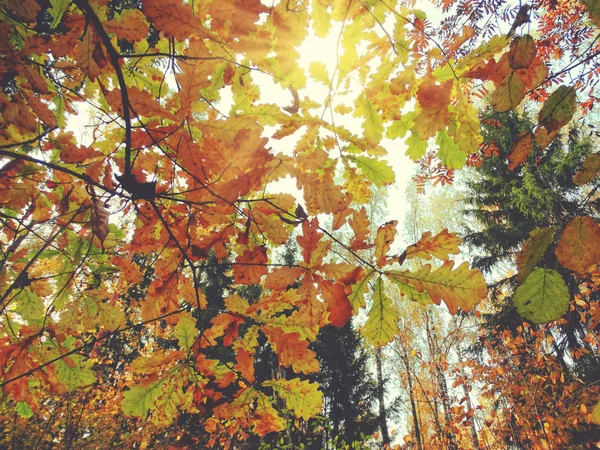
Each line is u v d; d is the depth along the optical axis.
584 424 5.63
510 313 7.77
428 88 0.90
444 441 7.03
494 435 6.89
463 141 0.94
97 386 6.88
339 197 0.98
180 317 1.09
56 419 6.60
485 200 10.16
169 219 1.17
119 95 0.84
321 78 1.07
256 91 1.23
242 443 7.34
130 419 7.68
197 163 0.94
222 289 9.77
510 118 6.77
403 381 9.12
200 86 0.83
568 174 7.39
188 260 1.03
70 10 0.88
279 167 0.99
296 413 1.10
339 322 0.96
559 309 0.53
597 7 0.53
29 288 1.39
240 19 0.81
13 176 1.25
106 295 1.41
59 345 1.34
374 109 1.11
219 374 1.09
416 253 0.91
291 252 10.30
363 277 0.95
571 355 7.20
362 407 11.70
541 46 3.57
